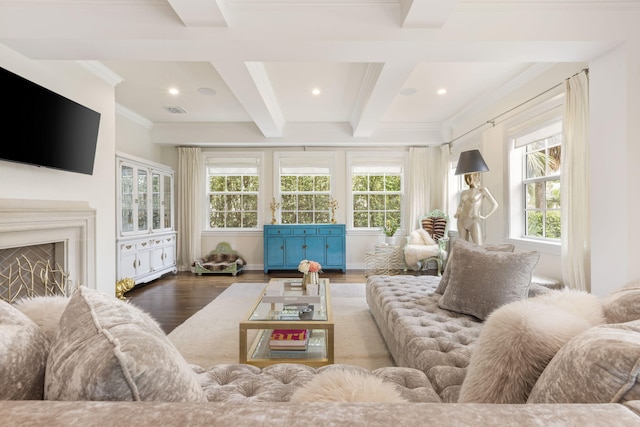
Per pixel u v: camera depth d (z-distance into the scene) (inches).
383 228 242.2
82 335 26.0
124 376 21.1
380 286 111.8
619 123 88.2
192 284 188.7
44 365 27.0
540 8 87.7
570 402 22.7
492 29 88.2
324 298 104.3
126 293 167.3
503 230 158.9
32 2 85.0
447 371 52.9
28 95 88.9
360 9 88.3
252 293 166.6
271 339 85.4
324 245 227.6
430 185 239.3
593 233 95.2
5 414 16.5
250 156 242.5
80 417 16.3
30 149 89.6
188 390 25.7
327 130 221.3
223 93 163.5
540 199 141.9
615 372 20.7
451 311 83.3
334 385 28.7
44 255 104.1
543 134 134.5
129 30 86.8
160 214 203.8
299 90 159.6
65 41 87.0
